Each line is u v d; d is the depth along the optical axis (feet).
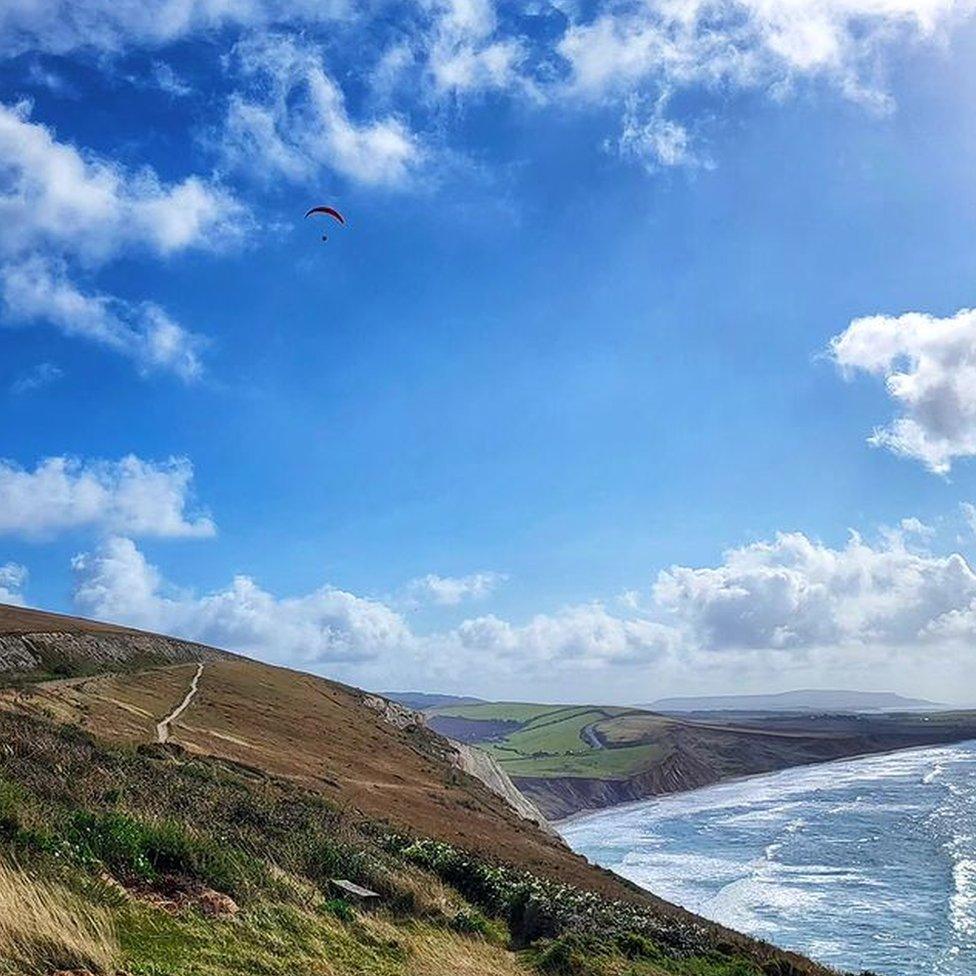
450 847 95.20
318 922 45.88
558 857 146.10
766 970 71.92
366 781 163.63
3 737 75.10
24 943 29.68
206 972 33.50
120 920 36.50
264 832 67.92
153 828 48.24
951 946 155.84
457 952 50.80
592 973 54.24
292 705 244.01
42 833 41.93
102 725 131.95
